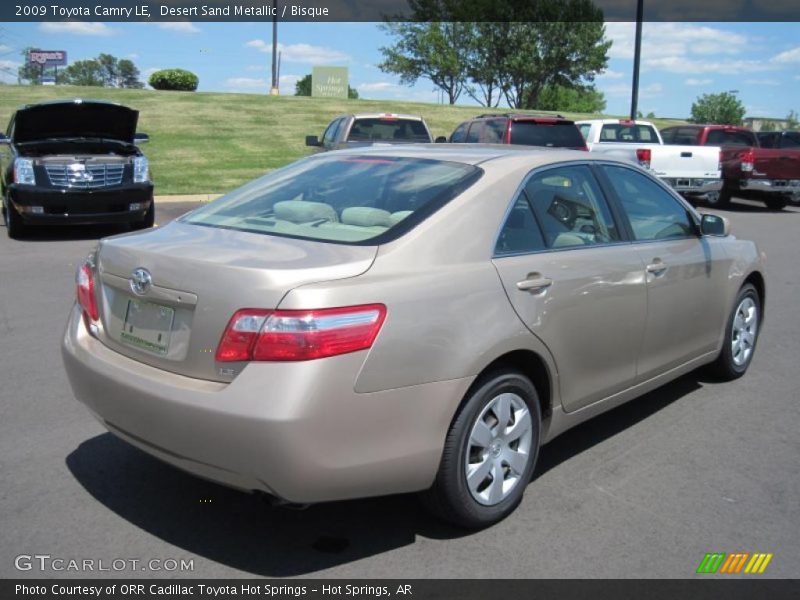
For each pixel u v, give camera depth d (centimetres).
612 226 445
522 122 1448
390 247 336
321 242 344
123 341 350
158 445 323
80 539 349
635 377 454
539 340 371
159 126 2644
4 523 360
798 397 553
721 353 563
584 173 443
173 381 318
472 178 385
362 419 307
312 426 295
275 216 390
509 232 379
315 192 405
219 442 300
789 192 1814
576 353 398
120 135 1270
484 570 330
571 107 6556
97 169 1148
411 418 320
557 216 411
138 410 325
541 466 434
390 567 332
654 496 399
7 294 802
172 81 4366
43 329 677
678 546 351
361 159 437
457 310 336
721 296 534
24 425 472
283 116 3045
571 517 376
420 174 398
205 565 331
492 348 343
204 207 429
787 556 345
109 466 421
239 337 301
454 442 340
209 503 384
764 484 414
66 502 381
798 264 1109
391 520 371
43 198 1119
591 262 408
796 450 461
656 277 455
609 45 5297
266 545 348
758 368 621
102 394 345
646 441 471
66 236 1198
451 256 348
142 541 349
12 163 1140
